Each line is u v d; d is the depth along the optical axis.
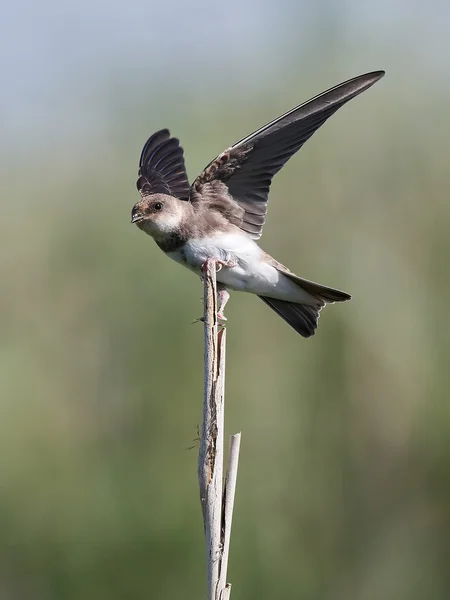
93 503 13.88
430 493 13.70
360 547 13.56
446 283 13.99
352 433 13.76
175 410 13.90
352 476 13.72
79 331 14.71
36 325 14.96
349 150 14.89
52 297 15.05
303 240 14.45
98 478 13.91
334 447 13.77
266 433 13.76
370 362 13.82
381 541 13.59
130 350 14.30
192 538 13.37
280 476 13.63
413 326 13.88
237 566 13.15
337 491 13.69
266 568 13.20
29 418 14.38
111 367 14.40
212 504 7.10
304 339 13.98
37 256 15.34
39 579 13.84
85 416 14.38
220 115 15.85
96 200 15.49
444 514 13.61
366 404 13.80
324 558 13.51
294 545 13.48
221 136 15.57
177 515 13.51
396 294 14.04
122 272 14.66
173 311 14.15
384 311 13.98
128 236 14.93
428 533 13.62
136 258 14.70
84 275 14.99
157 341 14.12
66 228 15.34
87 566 13.61
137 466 13.88
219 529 7.10
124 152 16.03
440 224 14.18
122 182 15.66
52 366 14.68
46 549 13.81
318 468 13.72
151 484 13.70
